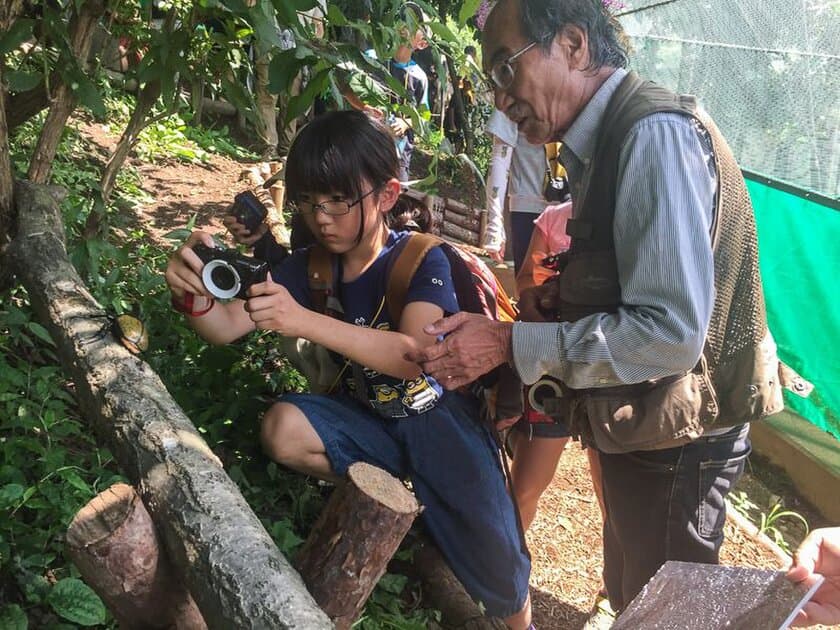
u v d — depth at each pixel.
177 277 2.21
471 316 2.05
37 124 5.33
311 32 2.73
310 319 2.13
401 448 2.51
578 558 3.38
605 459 2.34
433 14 2.95
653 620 1.50
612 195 1.97
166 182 6.02
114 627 2.06
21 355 3.05
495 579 2.52
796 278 4.44
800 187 4.34
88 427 2.83
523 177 4.23
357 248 2.33
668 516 2.22
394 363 2.21
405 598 2.66
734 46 4.81
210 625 1.45
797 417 4.59
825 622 1.61
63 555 2.23
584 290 2.06
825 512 4.20
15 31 2.63
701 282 1.84
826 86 4.24
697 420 2.05
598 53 1.98
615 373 1.93
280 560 1.51
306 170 2.14
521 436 2.90
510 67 2.01
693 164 1.88
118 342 2.20
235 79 3.27
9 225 2.91
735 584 1.50
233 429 3.03
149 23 3.30
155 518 1.65
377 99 2.93
